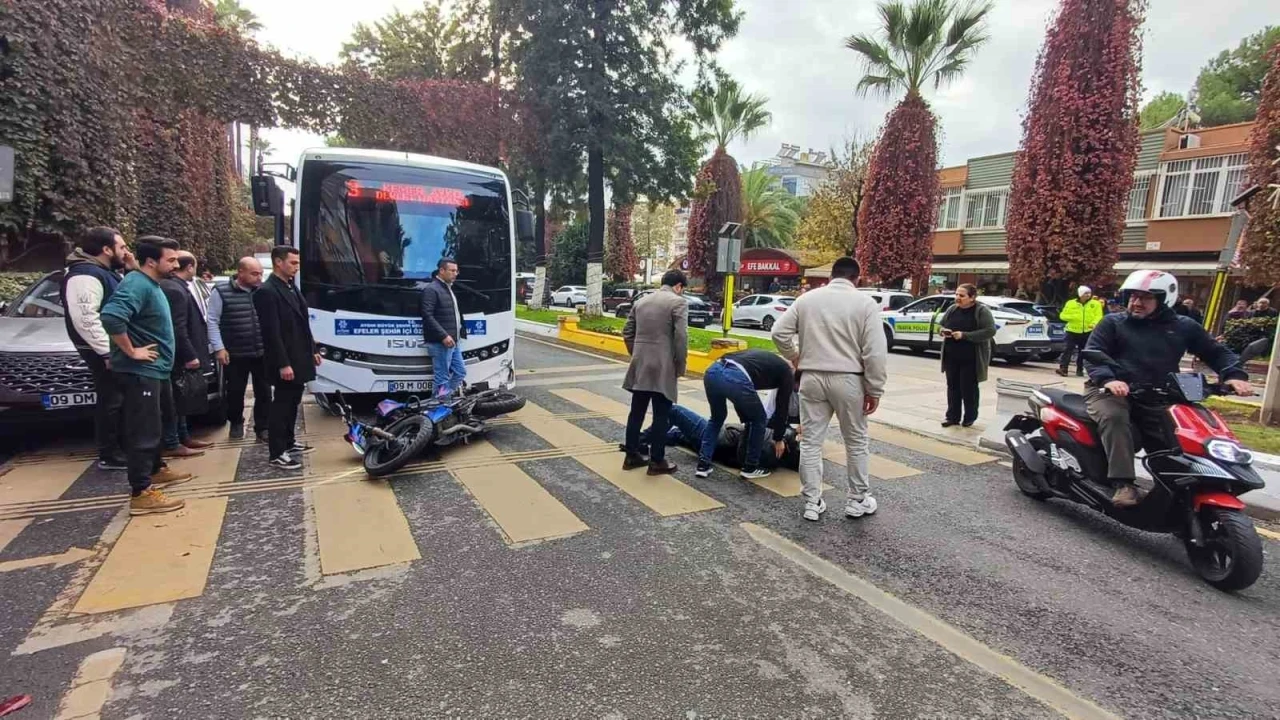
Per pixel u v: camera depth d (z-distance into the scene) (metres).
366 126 13.75
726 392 5.24
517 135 16.19
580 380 10.35
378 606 3.25
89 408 5.42
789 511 4.77
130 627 2.99
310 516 4.40
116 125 9.73
